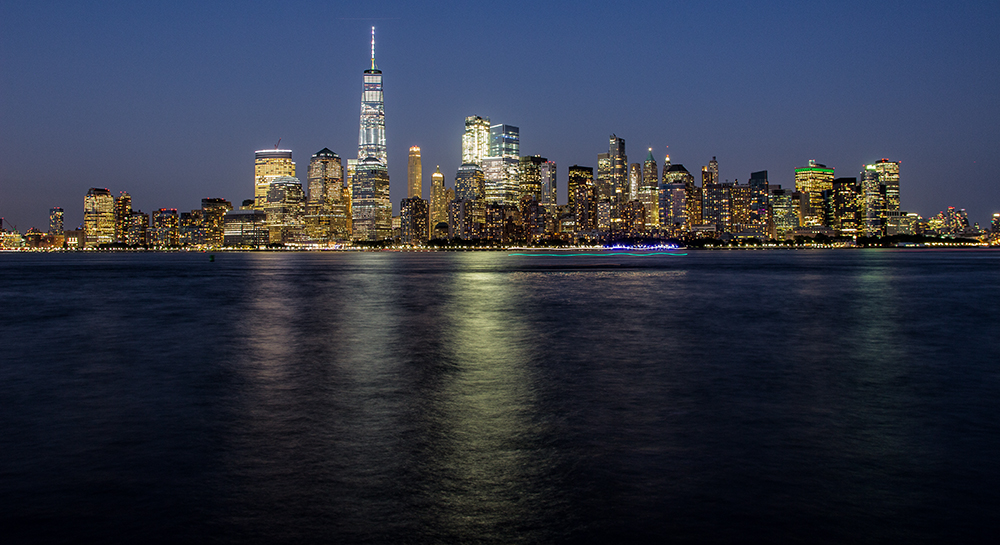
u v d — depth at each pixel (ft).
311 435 48.80
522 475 39.65
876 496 36.42
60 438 48.34
